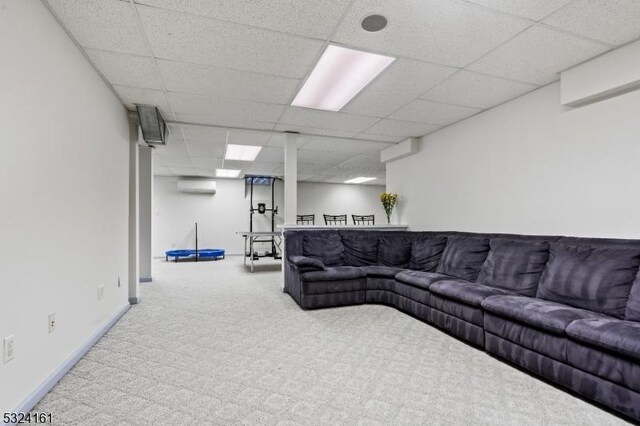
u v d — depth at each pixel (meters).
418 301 3.20
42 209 1.82
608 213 2.53
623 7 1.92
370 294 3.80
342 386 1.92
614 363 1.63
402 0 1.88
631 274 2.05
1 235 1.48
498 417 1.62
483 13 2.00
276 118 4.02
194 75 2.83
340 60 2.60
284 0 1.87
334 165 7.34
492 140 3.62
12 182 1.57
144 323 3.10
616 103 2.48
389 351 2.44
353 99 3.40
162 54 2.47
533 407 1.71
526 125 3.22
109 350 2.44
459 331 2.66
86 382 1.95
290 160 4.66
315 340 2.66
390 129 4.47
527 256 2.73
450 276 3.33
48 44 1.90
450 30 2.18
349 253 4.36
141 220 5.30
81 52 2.38
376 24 2.12
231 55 2.51
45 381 1.82
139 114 3.61
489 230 3.64
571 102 2.69
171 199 9.02
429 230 4.64
